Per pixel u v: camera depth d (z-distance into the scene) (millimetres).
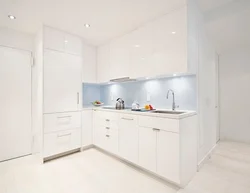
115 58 2854
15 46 2543
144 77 2414
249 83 3377
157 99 2572
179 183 1646
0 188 1678
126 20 2207
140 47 2367
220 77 3738
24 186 1719
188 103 2164
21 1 1747
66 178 1893
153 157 1894
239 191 1629
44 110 2352
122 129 2348
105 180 1854
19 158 2527
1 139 2410
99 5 1844
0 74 2398
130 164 2301
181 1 1760
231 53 3580
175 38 1904
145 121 1989
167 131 1747
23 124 2631
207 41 2611
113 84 3451
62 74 2578
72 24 2344
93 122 3027
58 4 1820
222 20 2299
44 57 2355
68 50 2656
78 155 2660
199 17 2191
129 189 1673
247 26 2467
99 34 2697
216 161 2396
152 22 2184
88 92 3516
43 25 2340
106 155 2664
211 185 1745
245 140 3428
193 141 1974
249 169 2127
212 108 2854
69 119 2668
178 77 2283
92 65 3279
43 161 2334
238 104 3512
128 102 3098
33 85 2734
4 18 2150
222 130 3715
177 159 1658
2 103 2424
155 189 1674
